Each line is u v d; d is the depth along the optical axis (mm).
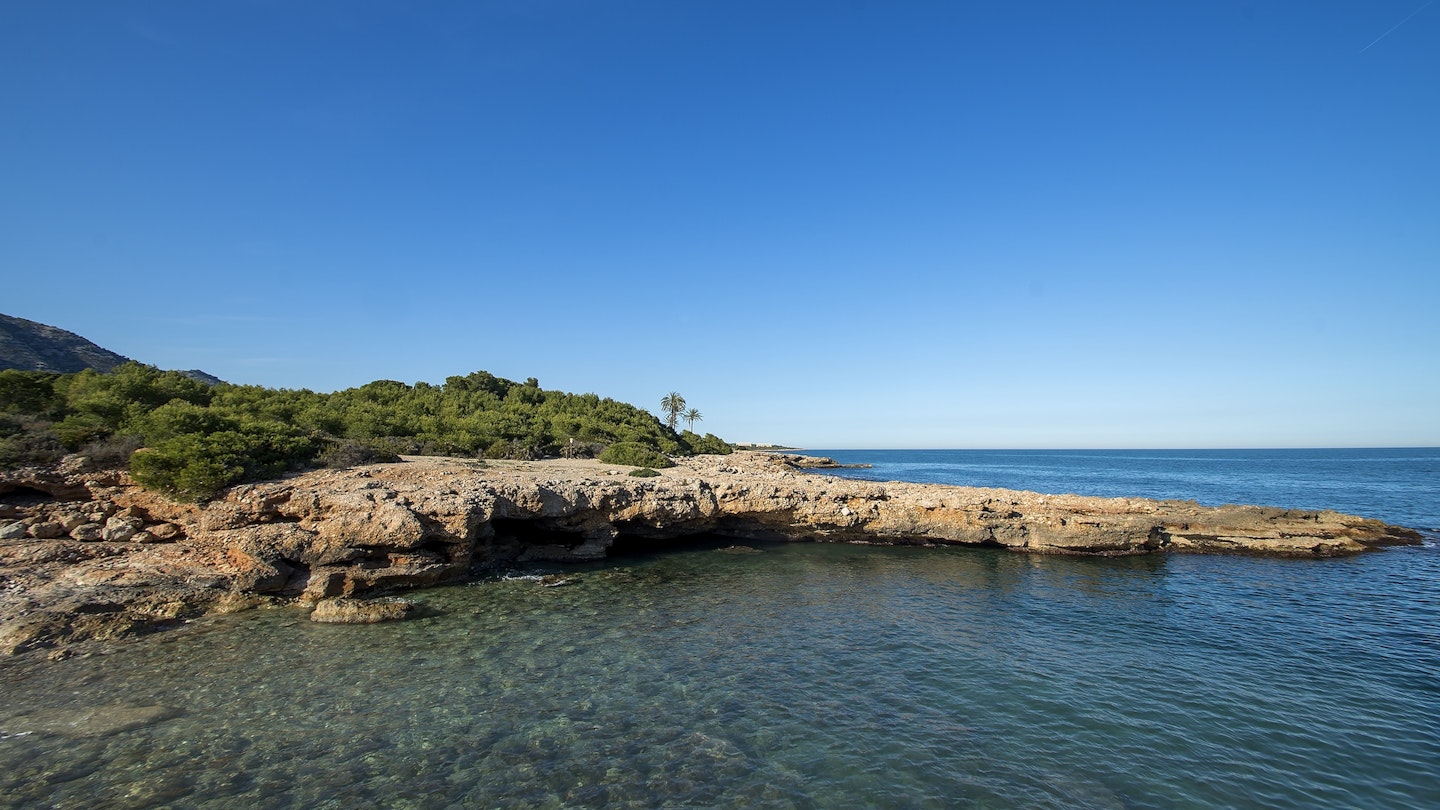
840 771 11422
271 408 45406
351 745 12008
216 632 18328
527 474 35062
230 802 10148
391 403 63375
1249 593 25109
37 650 16234
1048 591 25062
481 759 11586
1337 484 83562
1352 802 10789
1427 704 14734
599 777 11062
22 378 34344
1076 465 154875
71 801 10062
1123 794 10898
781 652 17562
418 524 23203
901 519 34781
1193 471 120812
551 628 19312
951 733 12969
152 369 44906
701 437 107750
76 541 22906
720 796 10570
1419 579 27875
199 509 24312
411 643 17719
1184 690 15375
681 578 26578
